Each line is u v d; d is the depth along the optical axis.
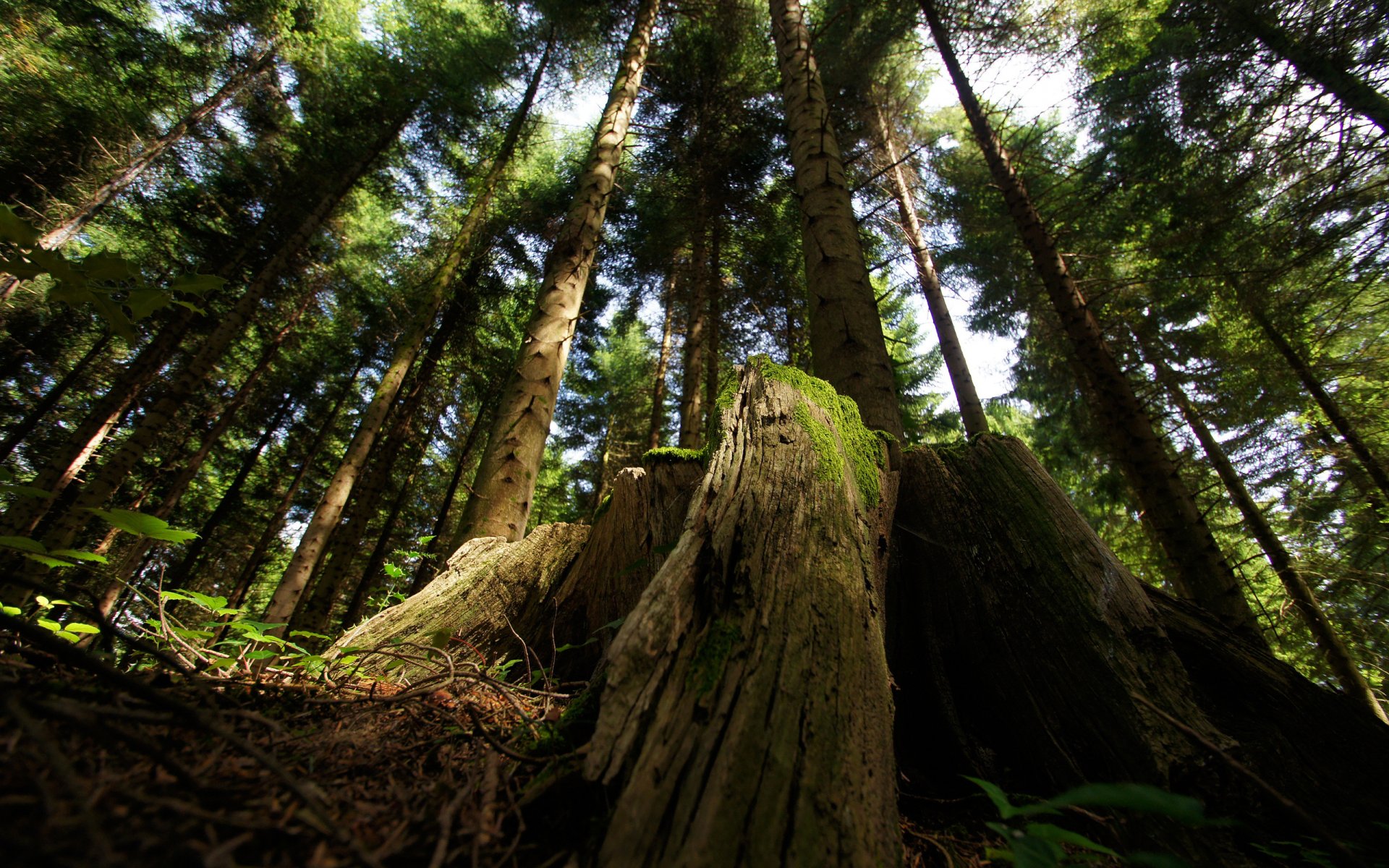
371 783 0.88
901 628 1.90
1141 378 9.38
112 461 6.50
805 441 1.60
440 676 1.26
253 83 9.60
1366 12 4.66
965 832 1.33
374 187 10.60
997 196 9.04
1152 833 1.24
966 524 1.94
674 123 9.48
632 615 1.01
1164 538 4.55
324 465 14.02
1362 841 1.16
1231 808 1.23
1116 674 1.47
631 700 0.87
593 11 8.16
